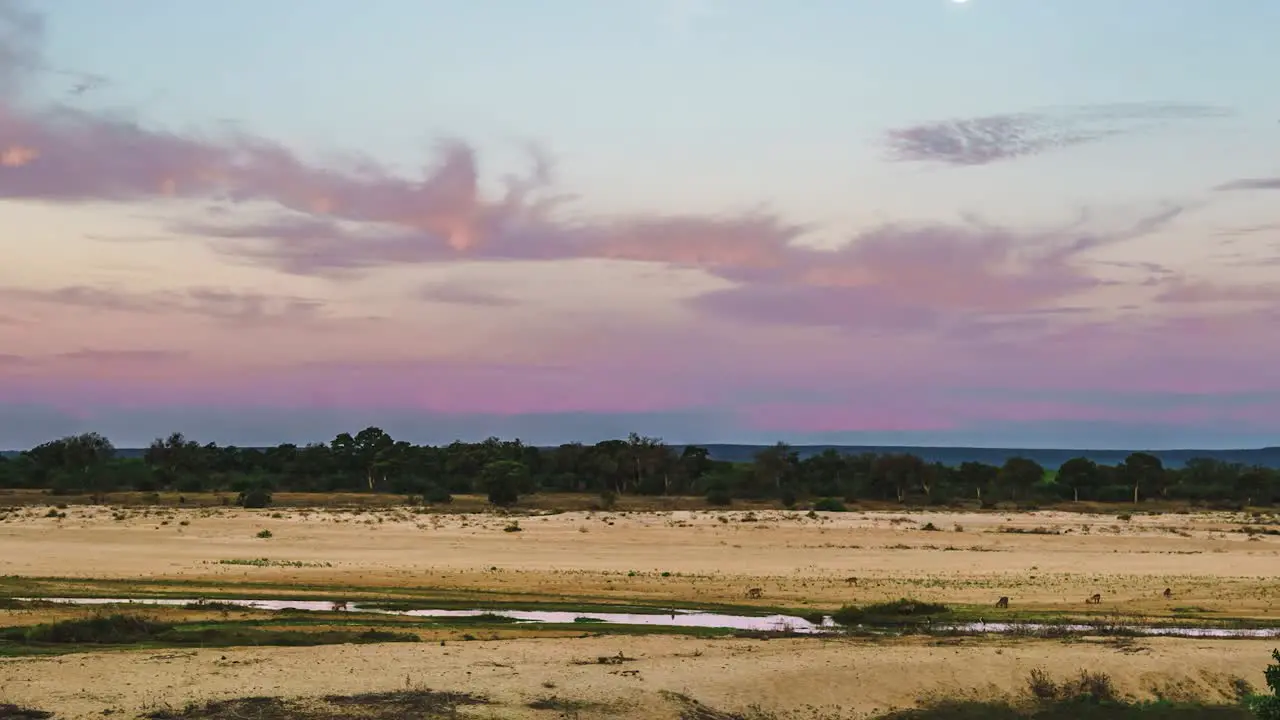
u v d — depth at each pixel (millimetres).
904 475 135500
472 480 135250
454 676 27469
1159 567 59031
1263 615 42906
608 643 33031
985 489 140625
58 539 67250
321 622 37656
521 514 98625
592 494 133125
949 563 60688
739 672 28984
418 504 112062
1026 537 81625
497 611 42438
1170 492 139125
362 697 25156
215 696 24625
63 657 28641
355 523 84062
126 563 55812
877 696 28297
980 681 29703
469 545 68062
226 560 58156
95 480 126250
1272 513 119625
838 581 52625
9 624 35562
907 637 36000
